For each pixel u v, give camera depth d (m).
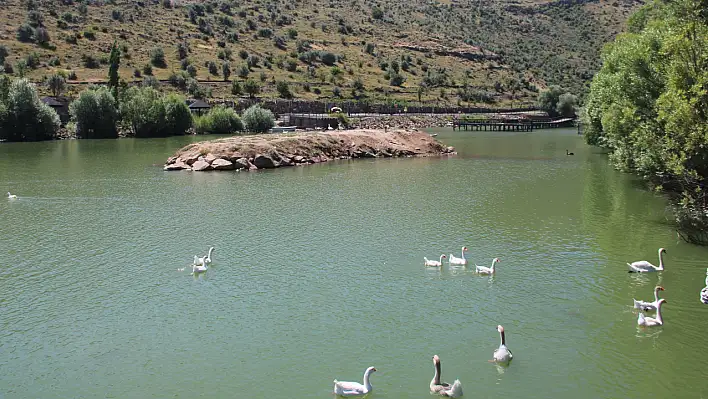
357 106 180.12
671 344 25.05
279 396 21.84
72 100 145.88
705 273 33.00
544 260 36.09
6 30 182.38
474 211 49.88
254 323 27.92
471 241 40.56
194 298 31.02
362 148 93.62
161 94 157.25
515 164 82.31
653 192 56.56
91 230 44.66
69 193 59.94
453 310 28.92
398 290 31.67
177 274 34.62
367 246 39.72
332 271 34.78
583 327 26.80
